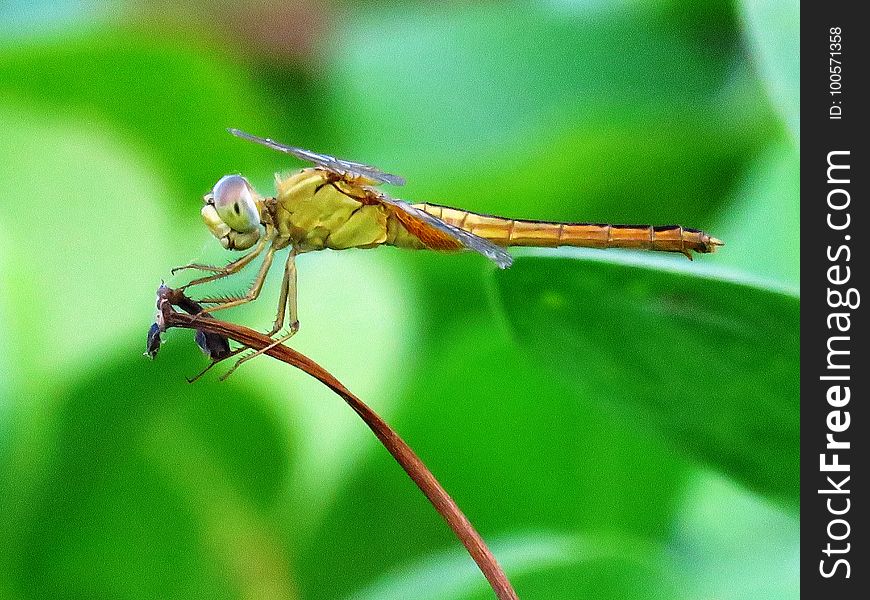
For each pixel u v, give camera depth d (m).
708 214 0.65
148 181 0.63
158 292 0.59
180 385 0.61
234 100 0.65
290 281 0.62
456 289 0.64
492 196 0.64
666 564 0.62
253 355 0.60
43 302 0.61
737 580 0.62
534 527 0.63
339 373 0.62
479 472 0.62
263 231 0.62
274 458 0.62
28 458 0.61
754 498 0.60
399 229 0.62
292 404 0.62
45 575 0.61
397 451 0.59
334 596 0.62
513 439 0.62
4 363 0.61
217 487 0.61
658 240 0.62
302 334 0.62
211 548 0.61
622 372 0.59
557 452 0.63
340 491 0.62
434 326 0.64
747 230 0.62
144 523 0.61
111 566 0.61
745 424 0.59
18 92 0.64
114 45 0.64
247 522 0.62
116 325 0.62
